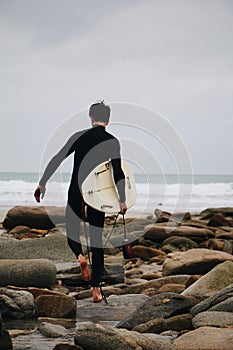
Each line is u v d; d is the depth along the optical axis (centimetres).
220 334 431
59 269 752
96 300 619
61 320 543
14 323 534
